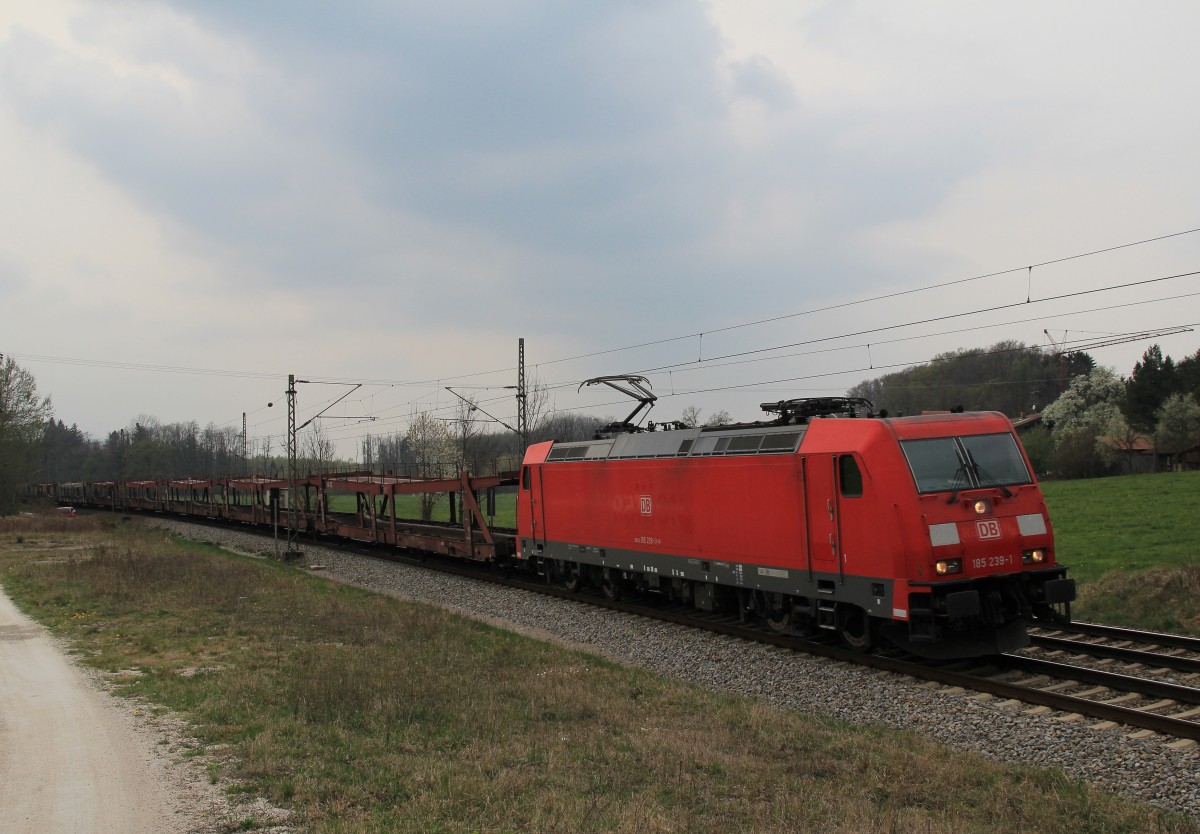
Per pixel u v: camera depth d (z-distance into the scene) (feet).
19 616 63.98
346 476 134.41
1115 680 40.60
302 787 27.43
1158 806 27.76
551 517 80.18
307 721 35.50
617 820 24.77
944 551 43.86
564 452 78.95
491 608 71.87
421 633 56.75
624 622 63.21
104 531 160.35
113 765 29.89
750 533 55.57
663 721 37.60
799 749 33.78
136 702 38.73
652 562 65.87
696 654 52.37
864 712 39.78
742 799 27.63
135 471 366.84
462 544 94.48
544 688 42.11
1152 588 58.54
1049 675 43.83
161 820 24.93
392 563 105.40
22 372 219.61
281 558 114.32
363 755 30.99
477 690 41.29
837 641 53.21
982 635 45.19
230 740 32.96
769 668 48.03
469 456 187.21
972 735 35.60
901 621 45.19
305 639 54.75
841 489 48.14
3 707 38.01
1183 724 33.32
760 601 56.75
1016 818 26.50
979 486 45.68
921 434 46.42
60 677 43.93
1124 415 196.65
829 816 25.91
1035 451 204.44
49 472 479.41
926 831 24.56
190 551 114.32
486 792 27.04
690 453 61.62
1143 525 101.76
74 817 25.16
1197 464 187.21
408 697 38.88
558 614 67.56
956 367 254.27
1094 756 32.07
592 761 31.27
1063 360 262.47
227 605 67.56
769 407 56.65
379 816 25.18
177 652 50.42
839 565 48.19
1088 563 77.56
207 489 182.19
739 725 37.17
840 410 53.26
